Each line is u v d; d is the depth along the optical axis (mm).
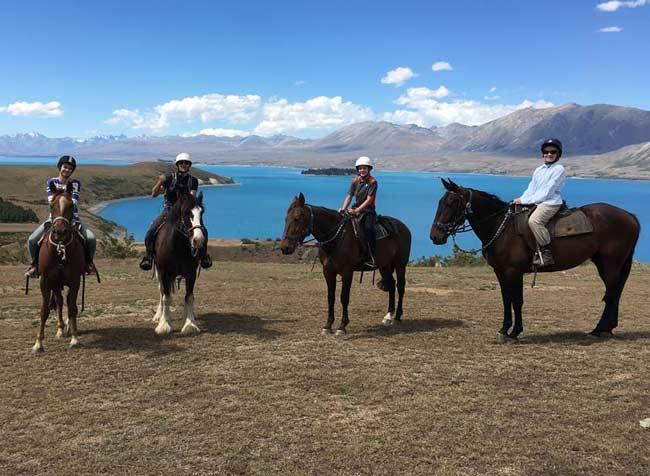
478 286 17031
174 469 5066
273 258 51719
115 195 179750
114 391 7020
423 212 133750
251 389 7031
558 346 9039
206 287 16438
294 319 11297
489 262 9477
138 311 12094
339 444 5508
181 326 10547
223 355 8539
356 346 9062
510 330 10281
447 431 5789
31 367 7984
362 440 5590
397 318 10906
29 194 147125
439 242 9406
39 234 8961
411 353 8633
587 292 15594
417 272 21859
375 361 8188
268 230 103625
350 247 9641
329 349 8875
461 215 9289
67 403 6637
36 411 6402
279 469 5039
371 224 9883
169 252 9547
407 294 15086
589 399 6664
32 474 5008
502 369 7805
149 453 5367
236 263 29344
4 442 5629
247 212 142750
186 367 7949
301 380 7355
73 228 8719
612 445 5445
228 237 90875
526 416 6156
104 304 12891
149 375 7621
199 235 9109
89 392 6996
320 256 9906
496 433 5730
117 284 17078
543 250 8961
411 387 7074
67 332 9805
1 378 7504
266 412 6312
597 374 7570
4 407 6523
